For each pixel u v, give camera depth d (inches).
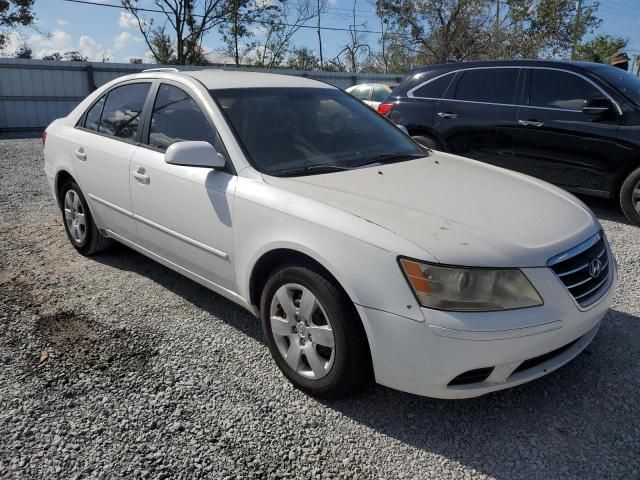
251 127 134.6
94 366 124.5
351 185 118.8
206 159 122.8
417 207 108.7
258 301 126.5
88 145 172.9
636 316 147.7
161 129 149.0
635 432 102.9
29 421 106.0
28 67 697.0
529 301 95.4
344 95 167.6
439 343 93.0
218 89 142.2
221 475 93.0
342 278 100.7
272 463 95.9
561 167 247.4
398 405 111.6
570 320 99.0
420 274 93.7
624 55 313.6
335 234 102.6
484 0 1174.3
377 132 155.8
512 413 109.0
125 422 105.8
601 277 111.2
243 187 121.6
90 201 176.9
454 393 97.0
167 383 118.3
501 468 94.8
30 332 139.3
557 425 105.3
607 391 115.3
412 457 97.6
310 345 111.2
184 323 144.9
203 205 130.5
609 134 230.8
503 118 260.7
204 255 134.9
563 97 245.8
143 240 157.8
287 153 131.9
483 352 92.6
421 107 289.7
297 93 153.7
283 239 110.2
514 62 263.6
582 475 92.8
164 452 98.3
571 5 1119.0
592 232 113.3
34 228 225.5
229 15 1196.5
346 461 96.6
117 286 168.2
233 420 106.9
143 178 148.2
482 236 99.0
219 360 127.5
